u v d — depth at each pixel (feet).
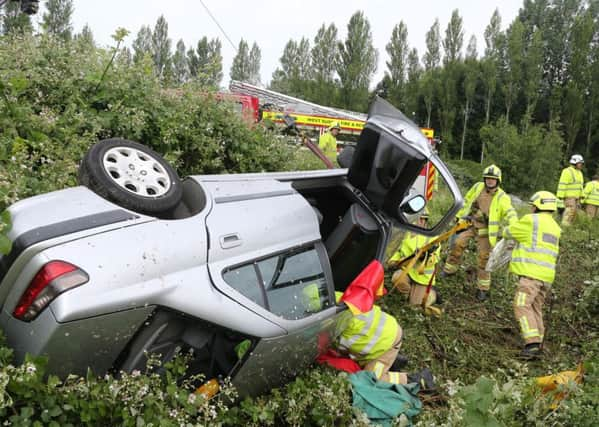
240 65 200.95
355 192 14.64
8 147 12.87
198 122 19.81
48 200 9.45
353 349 13.85
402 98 177.06
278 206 11.75
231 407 10.85
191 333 9.77
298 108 53.26
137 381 8.50
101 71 17.85
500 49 175.73
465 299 23.66
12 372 7.54
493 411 10.63
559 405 12.16
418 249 20.26
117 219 9.28
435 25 202.08
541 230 19.47
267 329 10.23
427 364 16.49
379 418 12.13
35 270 8.28
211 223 10.19
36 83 16.26
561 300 24.47
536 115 173.47
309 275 11.62
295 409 11.01
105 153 10.52
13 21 20.35
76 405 7.97
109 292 8.37
